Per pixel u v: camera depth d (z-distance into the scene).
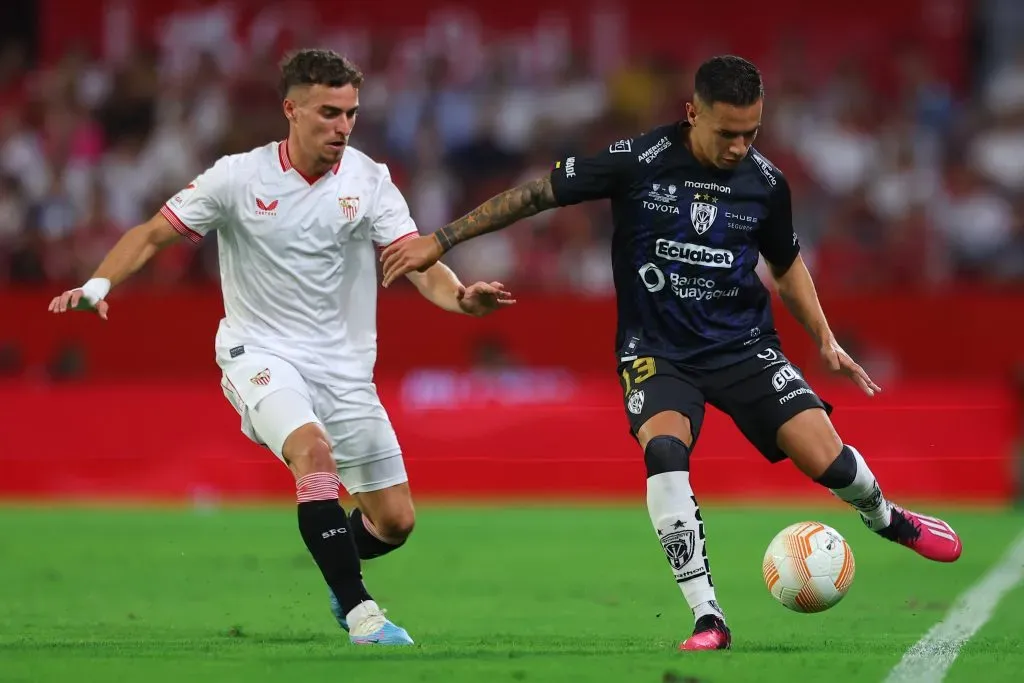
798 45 80.25
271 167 24.61
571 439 58.28
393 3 81.19
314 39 81.31
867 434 57.28
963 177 74.00
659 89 78.12
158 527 47.81
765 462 56.88
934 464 56.75
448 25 80.88
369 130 75.94
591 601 31.02
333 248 24.78
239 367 24.47
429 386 58.84
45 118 77.31
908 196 72.81
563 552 41.06
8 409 59.56
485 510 54.25
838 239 69.50
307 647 22.95
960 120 77.62
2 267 69.19
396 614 28.91
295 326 24.81
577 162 23.84
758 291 24.41
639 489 57.91
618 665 20.44
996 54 80.00
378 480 25.80
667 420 23.20
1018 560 38.12
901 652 22.27
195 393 59.12
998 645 23.44
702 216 23.70
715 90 22.50
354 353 25.38
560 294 64.50
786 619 27.86
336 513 22.73
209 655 21.72
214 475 58.72
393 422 58.66
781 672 19.91
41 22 82.06
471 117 77.81
